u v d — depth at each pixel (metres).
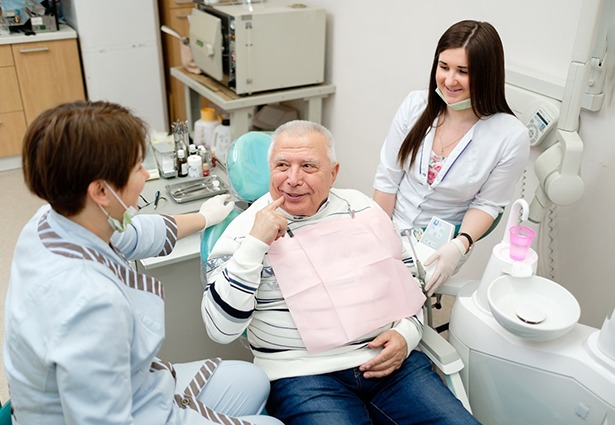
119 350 0.99
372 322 1.45
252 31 2.66
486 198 1.82
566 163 1.76
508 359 1.43
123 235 1.34
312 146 1.46
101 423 0.98
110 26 3.54
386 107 2.75
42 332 0.96
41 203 3.34
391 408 1.45
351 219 1.56
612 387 1.26
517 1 2.03
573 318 1.34
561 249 2.14
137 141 1.03
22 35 3.37
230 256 1.45
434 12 2.35
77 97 3.68
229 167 1.64
